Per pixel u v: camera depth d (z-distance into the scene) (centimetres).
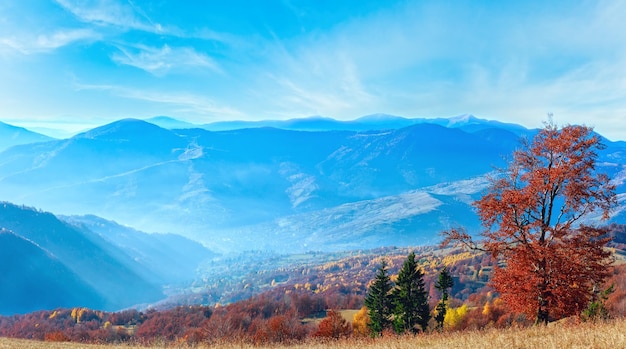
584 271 2156
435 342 1758
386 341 2039
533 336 1609
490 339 1577
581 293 2144
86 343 3005
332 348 2166
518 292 2250
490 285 2455
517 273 2239
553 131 2322
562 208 2288
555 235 2216
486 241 2392
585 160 2212
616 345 1195
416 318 5462
